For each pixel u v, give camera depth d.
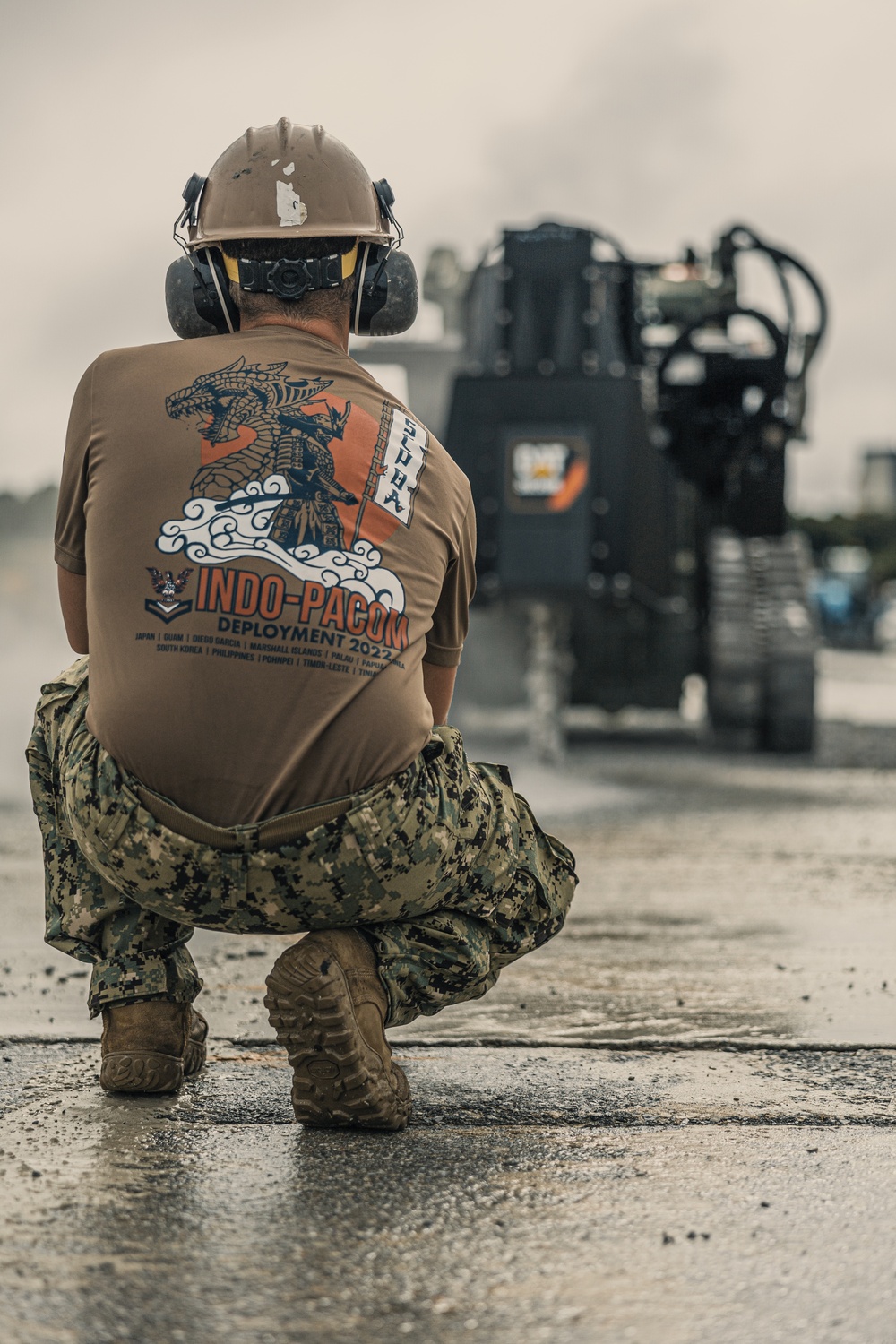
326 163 2.10
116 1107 2.11
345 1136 1.99
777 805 6.01
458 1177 1.83
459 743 2.04
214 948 3.29
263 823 1.84
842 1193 1.80
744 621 8.16
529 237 6.47
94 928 2.13
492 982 2.15
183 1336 1.40
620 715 10.85
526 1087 2.26
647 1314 1.46
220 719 1.86
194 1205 1.72
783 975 3.05
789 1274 1.55
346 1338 1.40
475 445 6.41
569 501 6.36
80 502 2.06
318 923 1.95
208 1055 2.40
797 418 7.48
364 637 1.92
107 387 2.04
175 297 2.18
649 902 3.91
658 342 7.61
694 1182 1.83
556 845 2.19
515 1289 1.51
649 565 6.52
